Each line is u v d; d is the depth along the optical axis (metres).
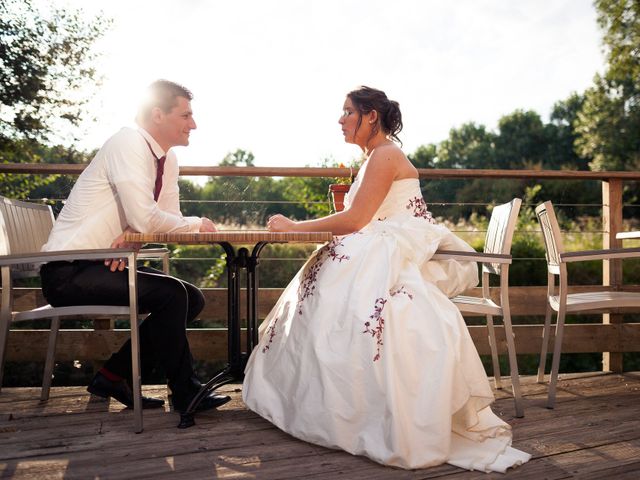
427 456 1.75
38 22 8.90
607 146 21.95
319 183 6.51
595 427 2.20
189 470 1.74
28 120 8.65
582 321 6.17
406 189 2.28
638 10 17.44
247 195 3.47
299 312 2.06
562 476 1.71
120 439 2.03
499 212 2.61
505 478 1.69
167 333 2.17
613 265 3.39
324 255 2.17
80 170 3.11
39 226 2.51
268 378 2.12
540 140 32.25
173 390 2.20
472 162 34.25
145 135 2.29
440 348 1.85
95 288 2.11
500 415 2.37
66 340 3.04
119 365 2.33
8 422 2.24
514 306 3.37
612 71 18.36
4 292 2.11
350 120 2.41
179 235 1.89
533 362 6.18
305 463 1.79
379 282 1.97
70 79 9.00
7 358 3.01
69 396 2.64
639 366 7.25
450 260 2.25
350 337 1.90
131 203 2.17
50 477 1.69
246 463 1.79
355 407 1.85
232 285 2.31
